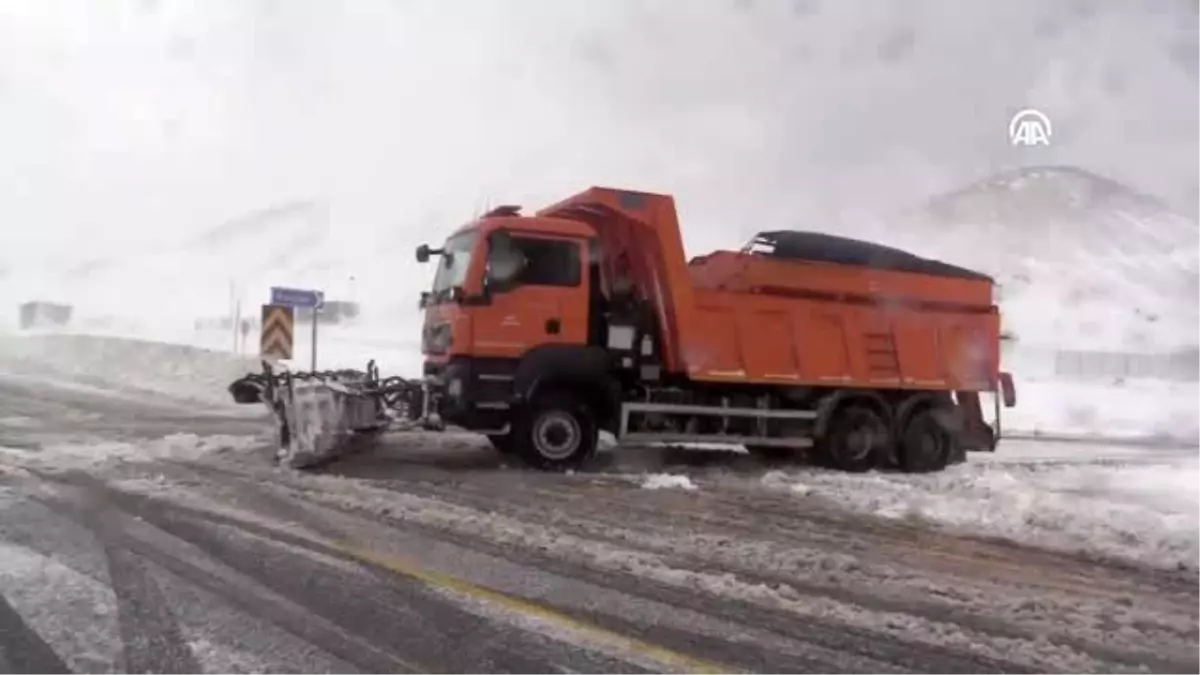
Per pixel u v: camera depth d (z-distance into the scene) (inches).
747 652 186.4
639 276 458.3
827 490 398.0
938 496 383.6
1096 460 592.4
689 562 256.8
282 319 689.0
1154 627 209.6
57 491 325.7
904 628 203.6
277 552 252.2
